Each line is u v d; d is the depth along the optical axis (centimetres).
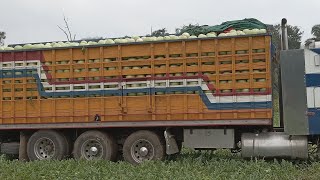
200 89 1103
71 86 1197
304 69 1064
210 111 1098
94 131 1202
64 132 1249
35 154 1242
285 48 1145
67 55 1201
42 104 1220
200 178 908
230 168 1019
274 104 1127
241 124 1080
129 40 1171
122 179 922
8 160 1241
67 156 1240
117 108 1165
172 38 1127
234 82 1081
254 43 1066
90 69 1185
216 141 1123
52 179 967
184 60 1113
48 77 1213
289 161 1091
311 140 1119
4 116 1247
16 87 1238
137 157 1168
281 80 1088
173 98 1123
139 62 1146
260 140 1097
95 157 1200
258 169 992
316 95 1055
